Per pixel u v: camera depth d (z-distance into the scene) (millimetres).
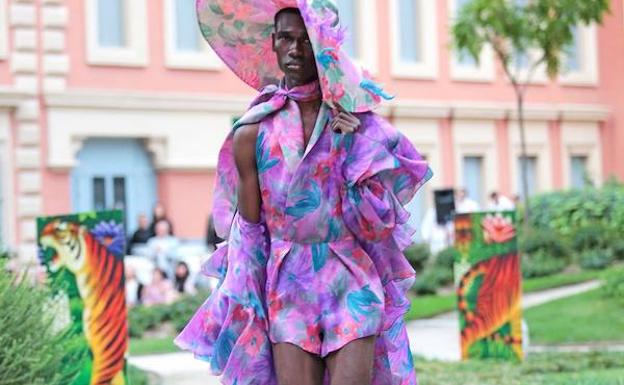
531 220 40562
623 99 51750
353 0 44344
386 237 7352
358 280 7270
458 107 46125
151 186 38594
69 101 36219
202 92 39281
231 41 7793
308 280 7270
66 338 12594
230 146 7559
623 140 51812
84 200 37125
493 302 17828
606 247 36500
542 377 15836
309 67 7344
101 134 37000
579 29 51062
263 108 7363
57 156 35938
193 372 18141
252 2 7586
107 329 13211
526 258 34438
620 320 23469
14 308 11133
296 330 7234
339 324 7191
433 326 25109
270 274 7352
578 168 51219
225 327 7438
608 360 17891
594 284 30484
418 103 45031
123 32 38250
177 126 38531
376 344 7480
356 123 7227
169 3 38688
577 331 22250
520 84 48219
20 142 35281
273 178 7324
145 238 33375
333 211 7281
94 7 37094
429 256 34594
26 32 35719
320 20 7137
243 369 7363
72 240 13102
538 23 33750
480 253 17828
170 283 30266
